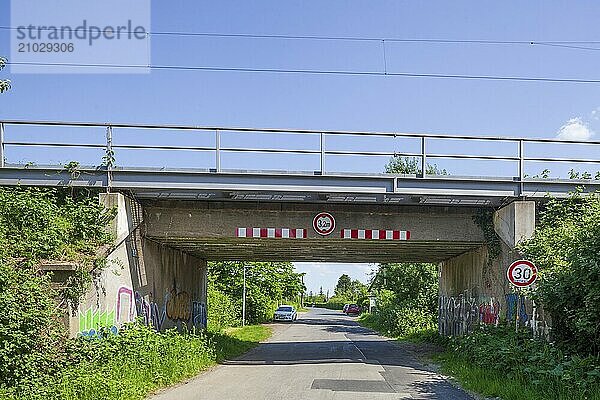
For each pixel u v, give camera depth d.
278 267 70.75
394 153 18.02
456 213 20.25
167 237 19.92
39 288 12.95
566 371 12.23
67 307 14.38
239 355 24.19
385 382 15.75
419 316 40.81
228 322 46.84
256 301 58.03
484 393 13.54
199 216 19.72
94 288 15.66
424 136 18.12
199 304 30.33
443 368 18.64
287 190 17.91
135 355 14.80
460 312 26.56
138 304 19.28
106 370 12.88
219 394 13.62
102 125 17.50
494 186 18.53
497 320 20.25
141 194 18.52
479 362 16.16
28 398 11.02
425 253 26.72
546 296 15.30
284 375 17.16
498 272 20.30
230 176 17.77
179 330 25.05
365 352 25.86
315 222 19.88
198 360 18.27
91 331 15.44
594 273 13.80
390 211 20.08
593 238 14.72
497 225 19.66
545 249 17.00
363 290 96.44
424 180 18.27
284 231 19.83
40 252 14.88
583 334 14.30
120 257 17.67
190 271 28.00
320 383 15.47
